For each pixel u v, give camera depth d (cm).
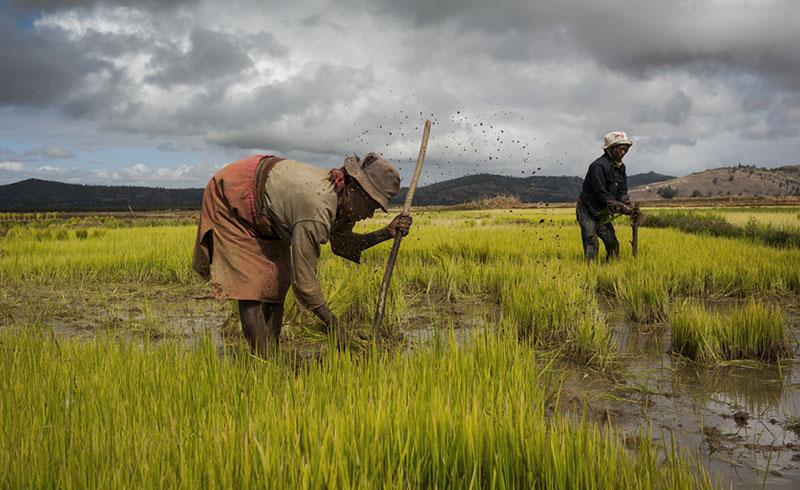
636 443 273
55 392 280
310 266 350
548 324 495
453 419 236
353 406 245
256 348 373
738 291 714
